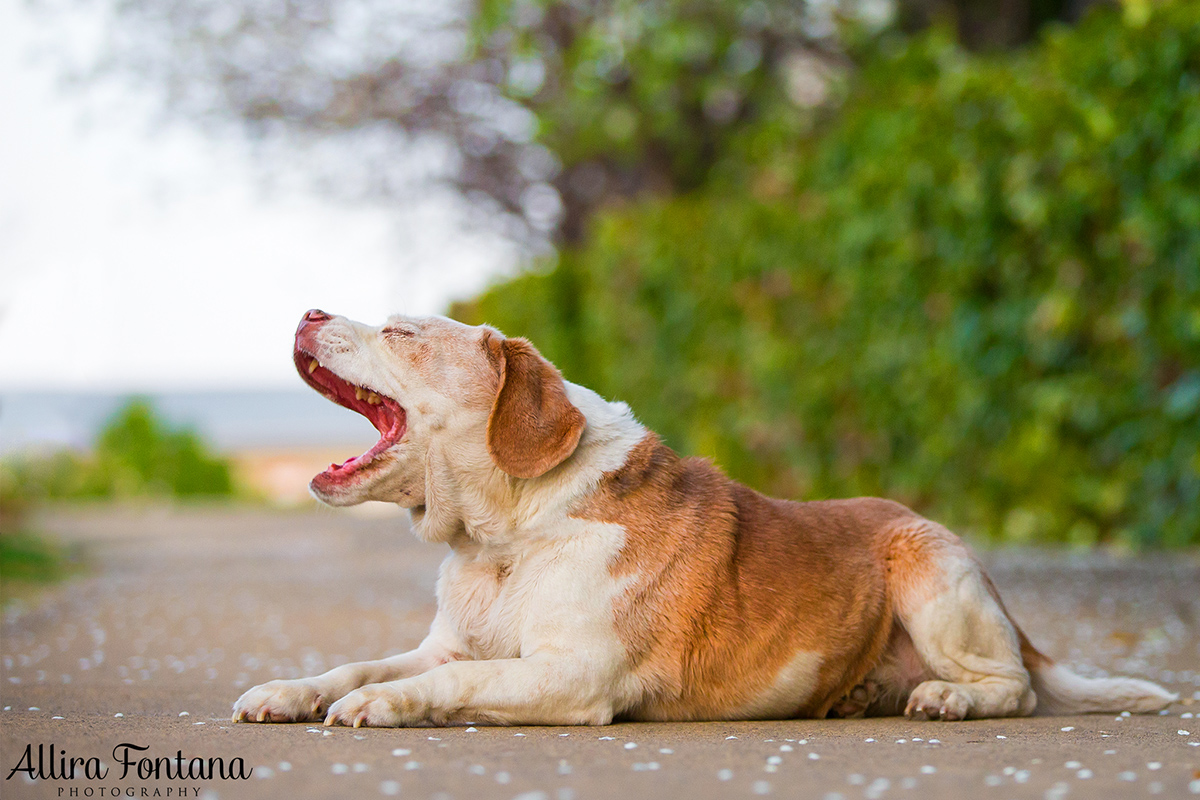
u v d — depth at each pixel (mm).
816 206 10984
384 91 16422
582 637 3744
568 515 3902
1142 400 8648
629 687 3814
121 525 19953
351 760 2971
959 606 4125
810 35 14359
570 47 14484
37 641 6340
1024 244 9047
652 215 13570
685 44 13023
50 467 27578
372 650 6020
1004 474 9648
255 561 12570
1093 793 2611
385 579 10266
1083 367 9000
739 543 4039
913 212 9719
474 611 3943
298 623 7270
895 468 10688
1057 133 8445
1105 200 8367
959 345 9453
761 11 13859
